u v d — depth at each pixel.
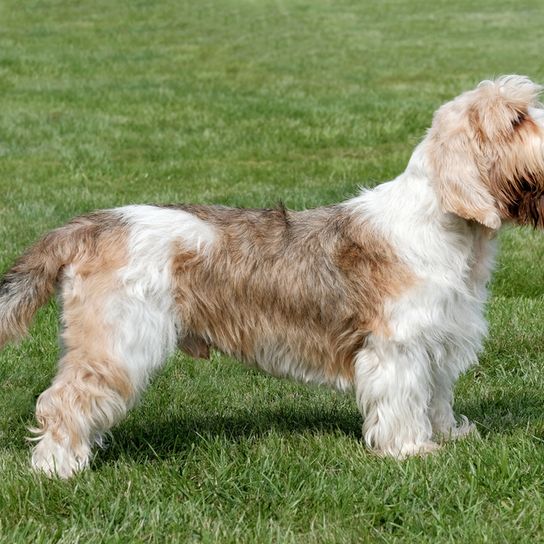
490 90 7.39
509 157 7.18
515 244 14.29
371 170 19.62
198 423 8.84
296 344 7.73
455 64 34.72
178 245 7.46
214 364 10.38
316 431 8.48
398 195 7.63
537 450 7.67
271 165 20.47
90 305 7.29
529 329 11.10
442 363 7.82
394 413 7.61
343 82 31.30
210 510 6.93
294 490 7.13
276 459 7.62
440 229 7.44
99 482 7.23
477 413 9.02
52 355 10.45
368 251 7.54
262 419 8.90
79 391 7.21
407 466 7.33
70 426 7.24
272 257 7.62
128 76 32.88
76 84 30.83
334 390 8.59
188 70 34.34
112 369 7.24
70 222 7.73
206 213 7.85
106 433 8.30
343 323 7.61
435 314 7.46
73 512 6.85
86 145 22.30
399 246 7.46
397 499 7.00
